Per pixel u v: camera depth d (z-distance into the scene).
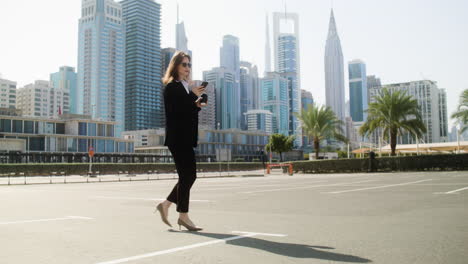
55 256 3.42
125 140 109.81
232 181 23.97
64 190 16.06
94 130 104.44
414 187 13.28
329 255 3.40
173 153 4.94
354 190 12.36
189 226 4.84
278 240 4.12
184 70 5.05
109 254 3.48
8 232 4.72
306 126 51.44
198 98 5.04
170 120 4.95
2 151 84.94
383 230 4.74
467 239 4.10
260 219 5.89
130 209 7.50
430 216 5.99
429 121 168.25
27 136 94.44
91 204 8.68
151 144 126.12
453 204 7.69
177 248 3.72
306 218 5.97
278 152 98.94
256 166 71.38
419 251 3.55
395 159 38.72
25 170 41.22
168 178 35.56
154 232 4.72
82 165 45.53
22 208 7.83
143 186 19.14
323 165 43.28
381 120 42.81
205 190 13.95
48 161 89.62
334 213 6.58
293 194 11.16
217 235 4.47
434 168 37.16
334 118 51.06
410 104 41.84
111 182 27.00
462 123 41.59
